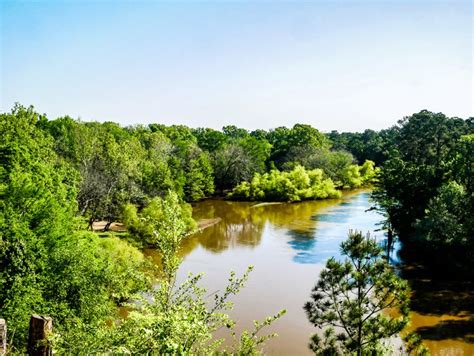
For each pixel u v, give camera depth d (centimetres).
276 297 3066
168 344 632
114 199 4709
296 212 6719
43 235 1981
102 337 751
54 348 736
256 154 9569
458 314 2731
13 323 1415
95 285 1822
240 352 892
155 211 4194
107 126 8162
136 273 910
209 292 3127
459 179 4116
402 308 1330
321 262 3944
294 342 2378
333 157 9900
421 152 6719
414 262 3912
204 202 7881
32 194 2089
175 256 884
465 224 3394
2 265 1628
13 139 2778
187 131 13088
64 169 3200
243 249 4453
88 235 2645
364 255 1379
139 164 5694
